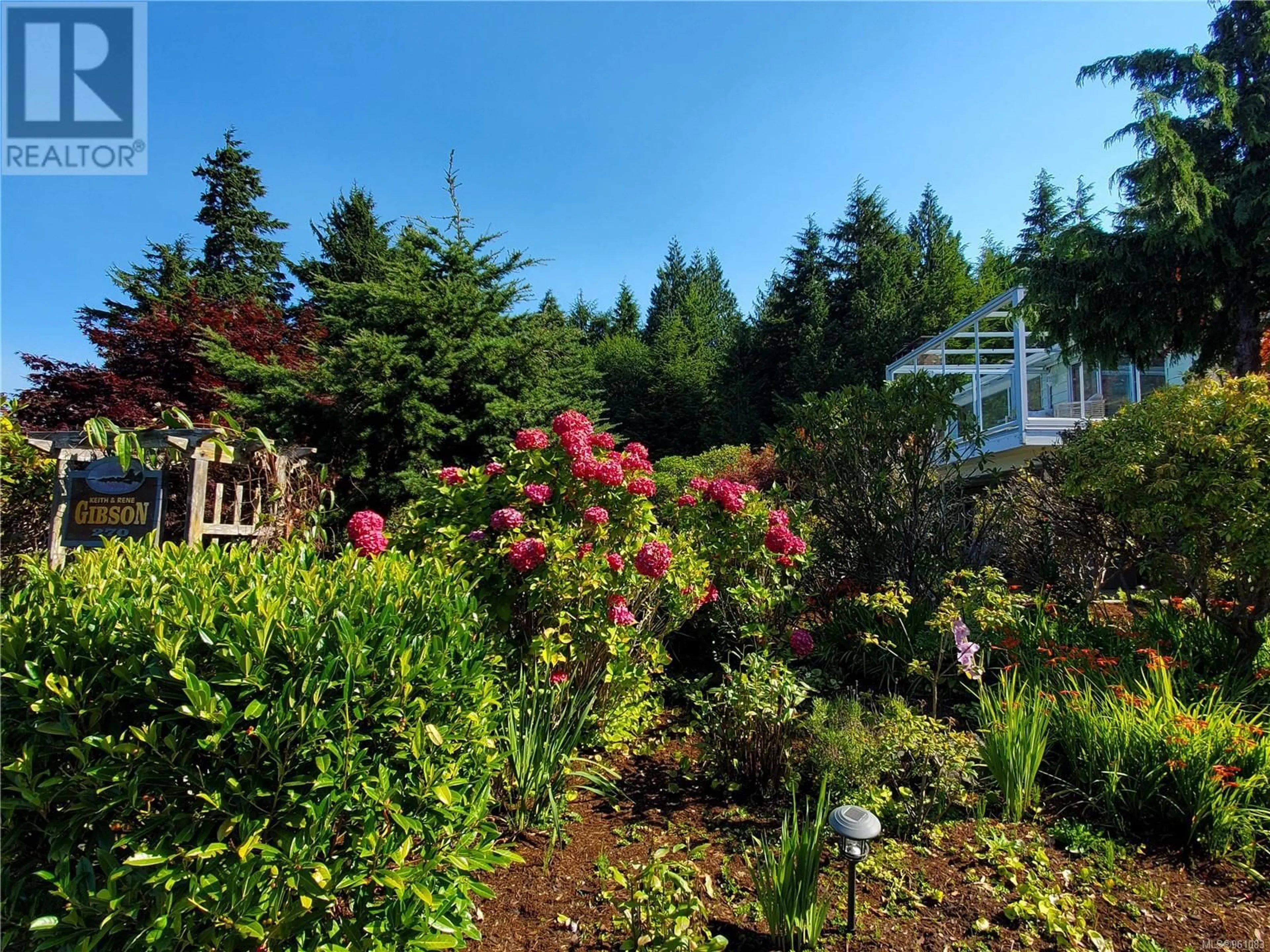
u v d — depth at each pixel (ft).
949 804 9.12
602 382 92.58
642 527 11.98
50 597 5.54
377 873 5.32
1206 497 12.03
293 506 16.07
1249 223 26.32
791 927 6.44
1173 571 13.84
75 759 4.98
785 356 91.35
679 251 130.52
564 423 12.10
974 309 84.02
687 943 6.16
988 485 21.47
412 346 27.63
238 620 5.07
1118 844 8.54
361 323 28.96
